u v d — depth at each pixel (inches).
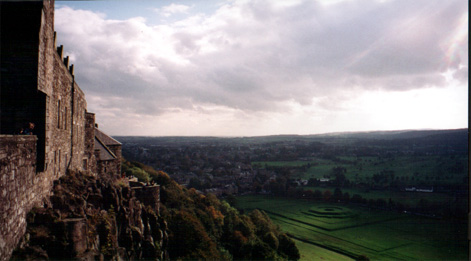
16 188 386.3
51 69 601.0
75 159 935.7
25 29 516.4
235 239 1608.0
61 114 729.0
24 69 518.3
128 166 2800.2
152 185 1318.9
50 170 605.6
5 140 339.9
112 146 1574.8
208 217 1720.0
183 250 1249.4
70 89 848.9
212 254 1291.8
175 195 2038.6
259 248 1520.7
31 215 452.4
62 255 440.8
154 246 881.5
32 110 523.8
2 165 328.5
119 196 837.8
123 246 721.0
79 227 486.9
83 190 727.7
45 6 542.6
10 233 359.9
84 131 1141.1
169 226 1306.6
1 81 513.3
